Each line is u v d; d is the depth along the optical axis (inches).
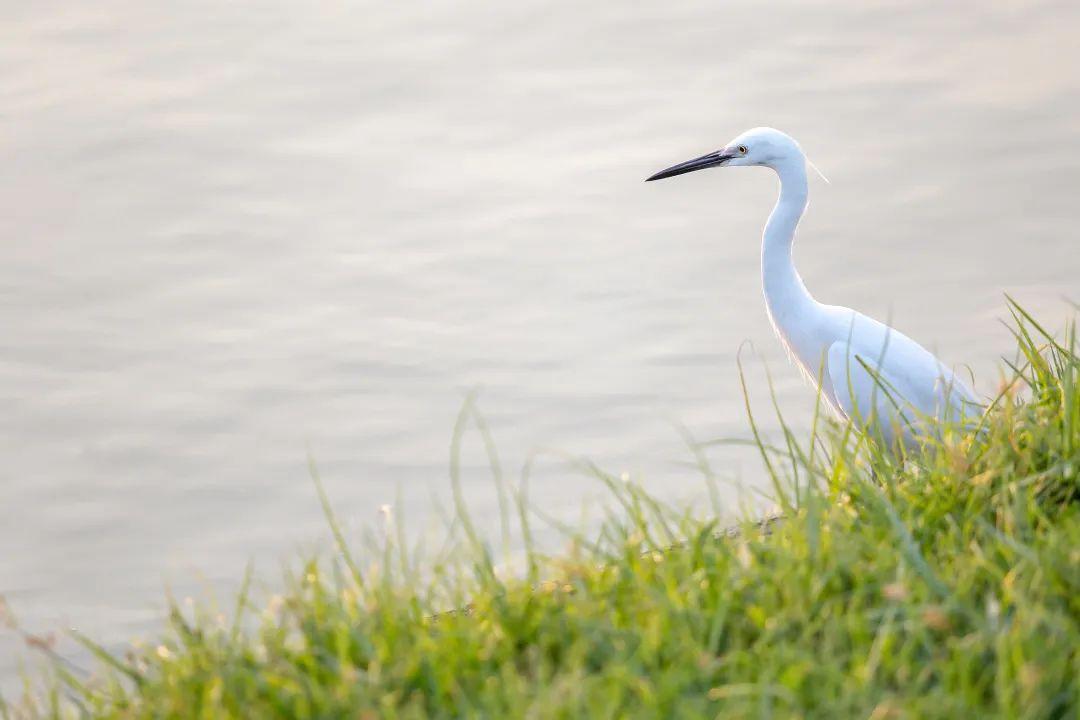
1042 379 338.3
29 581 517.0
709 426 608.1
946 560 268.5
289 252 742.5
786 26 954.7
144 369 653.3
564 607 262.8
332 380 649.6
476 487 567.8
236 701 243.0
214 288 713.6
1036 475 283.1
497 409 626.5
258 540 540.1
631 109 863.1
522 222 769.6
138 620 484.1
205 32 959.6
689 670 235.5
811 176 783.7
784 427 332.5
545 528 519.5
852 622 239.8
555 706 224.1
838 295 695.7
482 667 246.7
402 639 252.4
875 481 317.7
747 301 704.4
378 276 725.3
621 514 515.2
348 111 866.8
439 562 293.7
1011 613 251.4
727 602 250.8
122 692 267.1
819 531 273.9
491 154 828.0
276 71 905.5
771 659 234.2
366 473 583.5
